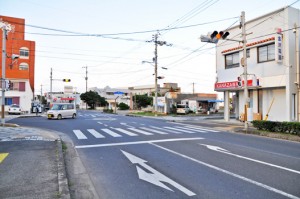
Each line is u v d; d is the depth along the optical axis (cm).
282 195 477
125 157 804
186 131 1536
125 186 532
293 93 1756
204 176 599
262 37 1936
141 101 6000
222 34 1379
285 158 791
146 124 2023
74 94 7800
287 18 1744
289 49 1748
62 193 458
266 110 2022
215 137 1280
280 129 1393
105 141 1127
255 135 1410
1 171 594
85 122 2203
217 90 2377
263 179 574
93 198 470
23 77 4088
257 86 1912
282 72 1778
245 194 482
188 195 478
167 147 976
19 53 4500
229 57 2320
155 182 557
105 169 665
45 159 718
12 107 3447
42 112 4269
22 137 1170
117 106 6306
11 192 460
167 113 3838
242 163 723
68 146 1008
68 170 658
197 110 4416
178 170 651
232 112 4488
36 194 452
